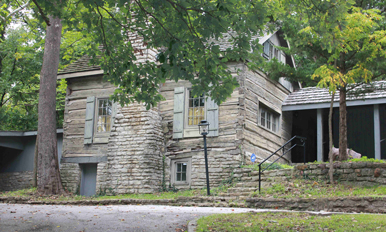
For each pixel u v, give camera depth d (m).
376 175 9.62
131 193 13.52
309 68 18.67
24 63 20.20
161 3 6.05
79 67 15.90
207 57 7.02
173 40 6.37
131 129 14.20
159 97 7.98
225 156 13.21
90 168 15.38
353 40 9.66
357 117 15.52
